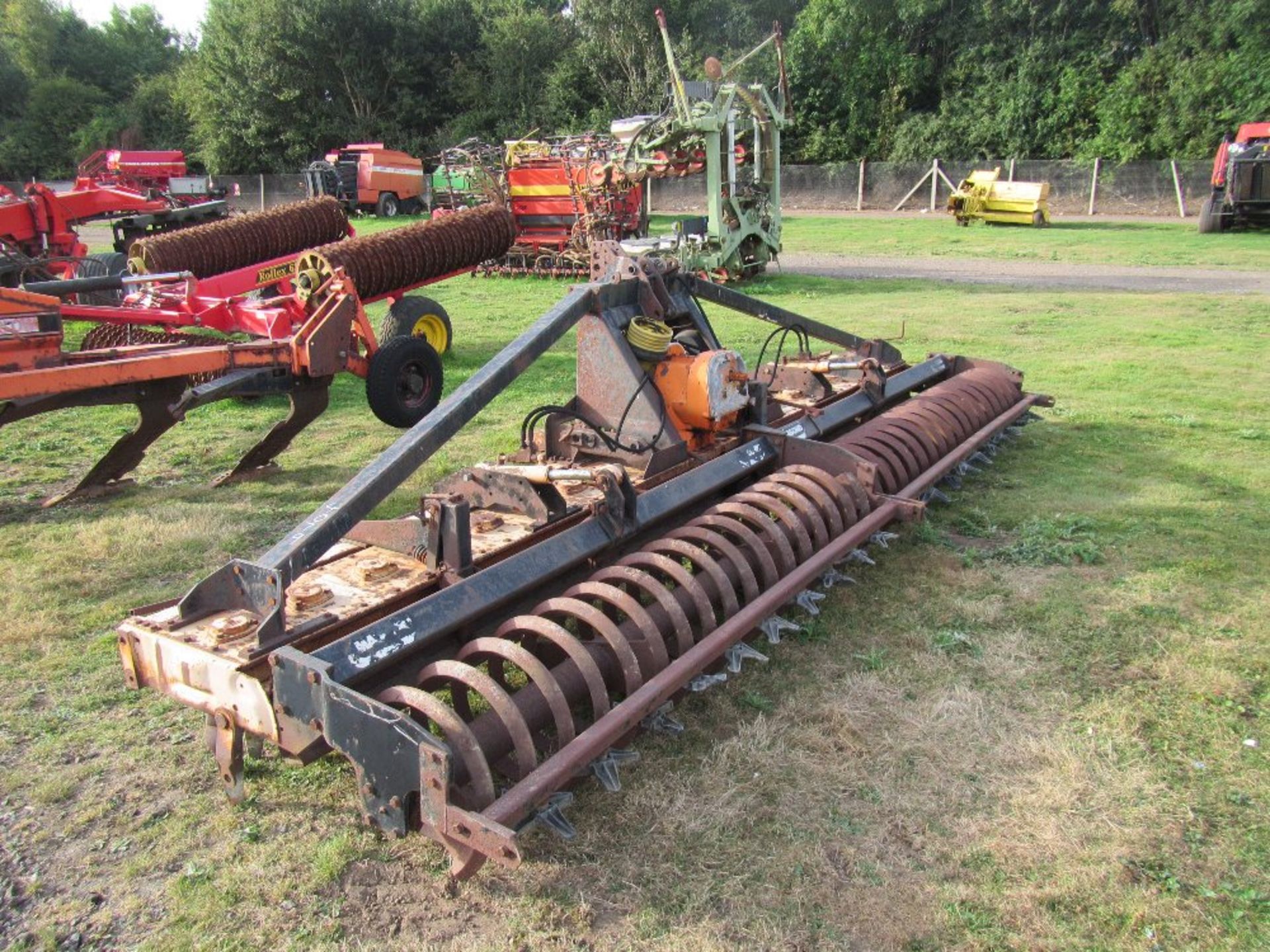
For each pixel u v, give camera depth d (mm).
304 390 7062
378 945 2613
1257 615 4441
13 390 5449
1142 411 8086
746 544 4043
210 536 5574
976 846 2957
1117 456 6902
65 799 3258
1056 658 4090
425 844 3010
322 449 7441
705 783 3260
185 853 2990
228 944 2623
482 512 4125
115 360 5953
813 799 3182
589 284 4770
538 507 3914
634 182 16484
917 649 4180
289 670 2711
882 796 3193
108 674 4074
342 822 3121
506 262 18641
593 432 4887
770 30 43750
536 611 3377
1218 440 7254
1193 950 2562
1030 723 3613
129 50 60156
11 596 4781
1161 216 31609
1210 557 5094
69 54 57688
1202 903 2727
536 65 45062
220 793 3283
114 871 2924
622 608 3336
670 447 4645
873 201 37312
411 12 45250
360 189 32219
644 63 42312
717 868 2871
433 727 3295
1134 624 4371
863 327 12016
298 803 3225
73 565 5184
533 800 2619
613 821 3076
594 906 2736
